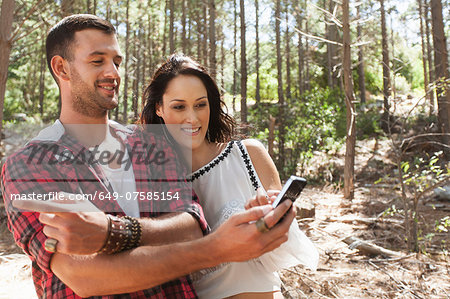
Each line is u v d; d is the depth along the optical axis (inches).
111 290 38.8
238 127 70.1
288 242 58.9
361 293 119.0
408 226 159.8
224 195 59.1
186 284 48.5
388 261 147.2
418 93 887.7
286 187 38.7
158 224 42.3
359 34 642.8
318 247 163.6
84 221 36.3
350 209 238.4
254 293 56.7
